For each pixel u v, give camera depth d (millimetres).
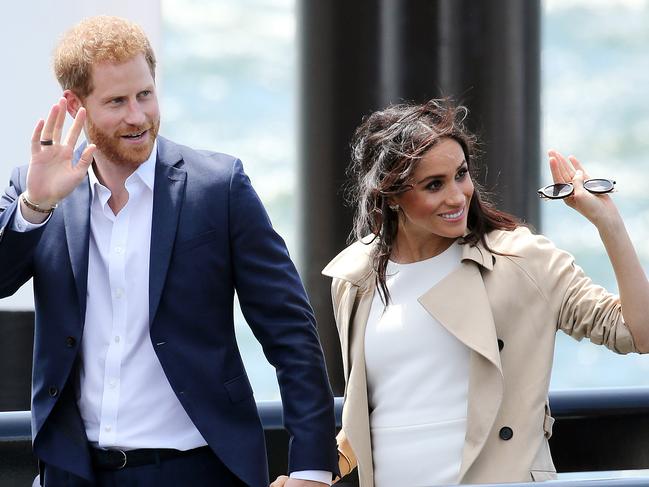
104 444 9734
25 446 11250
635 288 10195
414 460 10539
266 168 64125
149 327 9703
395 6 19375
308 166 20109
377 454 10766
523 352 10531
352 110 19641
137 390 9766
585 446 12070
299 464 9859
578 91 63031
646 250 61156
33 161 9469
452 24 19328
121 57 9562
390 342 10750
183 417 9828
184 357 9719
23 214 9547
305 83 20094
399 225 11008
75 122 9492
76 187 9938
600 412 12008
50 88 19500
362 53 19531
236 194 9992
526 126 19844
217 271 9930
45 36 19453
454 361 10602
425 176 10391
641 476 8695
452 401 10547
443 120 10523
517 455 10336
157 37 19828
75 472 9680
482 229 10852
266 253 10031
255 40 64250
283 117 64375
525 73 19766
